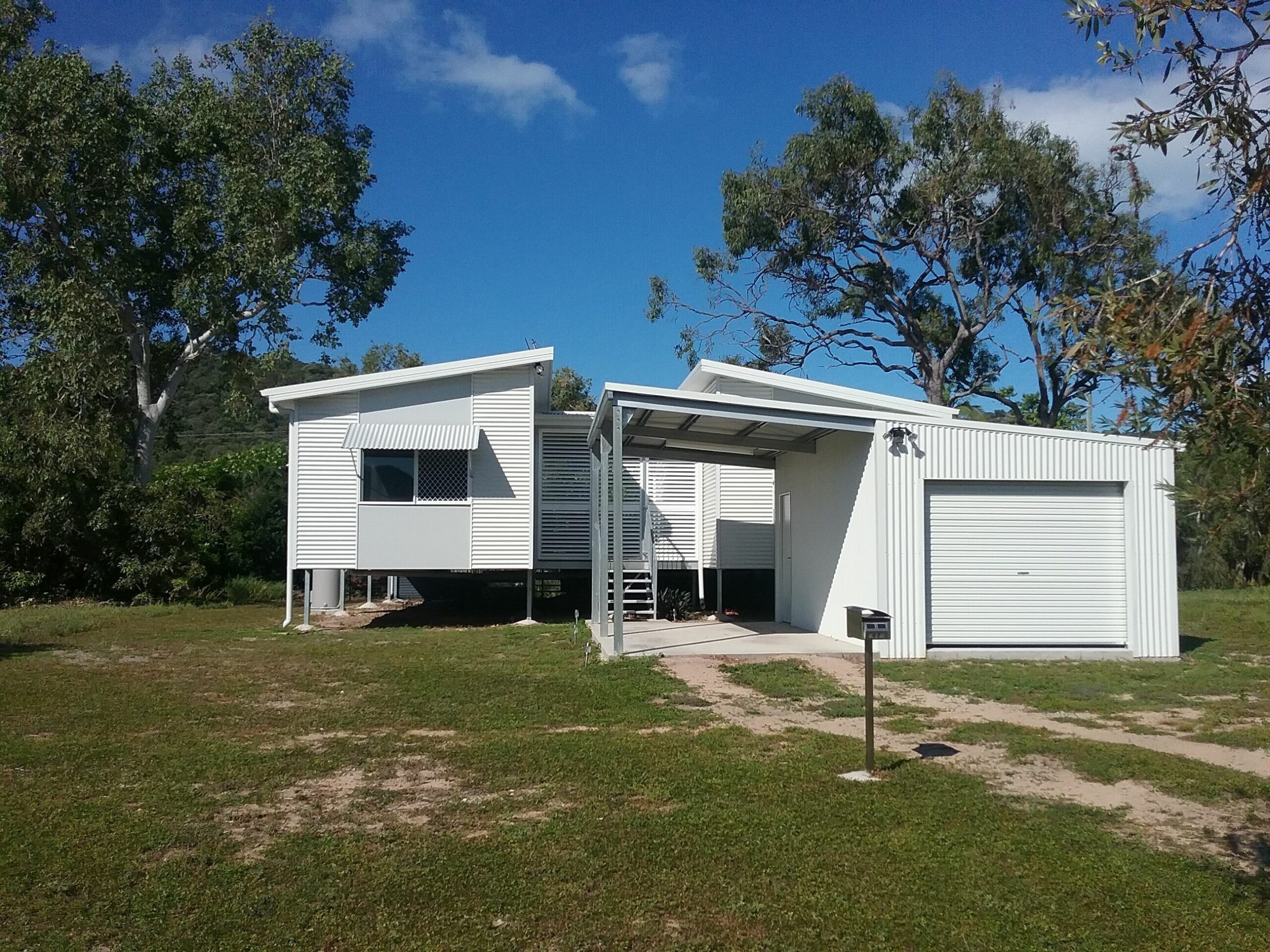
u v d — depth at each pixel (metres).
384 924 4.76
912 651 13.27
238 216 26.88
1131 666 12.67
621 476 13.33
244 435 57.06
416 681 11.34
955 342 31.06
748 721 9.30
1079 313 3.94
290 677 11.66
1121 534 13.79
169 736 8.55
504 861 5.55
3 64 25.45
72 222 25.81
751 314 33.00
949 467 13.51
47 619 18.03
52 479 22.09
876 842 5.89
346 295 29.97
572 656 13.31
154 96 28.16
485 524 18.39
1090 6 4.08
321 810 6.48
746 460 17.95
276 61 28.47
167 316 28.64
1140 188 4.27
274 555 26.89
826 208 30.52
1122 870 5.54
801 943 4.61
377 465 18.27
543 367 18.89
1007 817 6.40
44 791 6.83
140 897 5.04
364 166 29.11
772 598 20.75
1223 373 3.54
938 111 29.19
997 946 4.62
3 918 4.78
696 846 5.79
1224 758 8.15
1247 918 4.95
